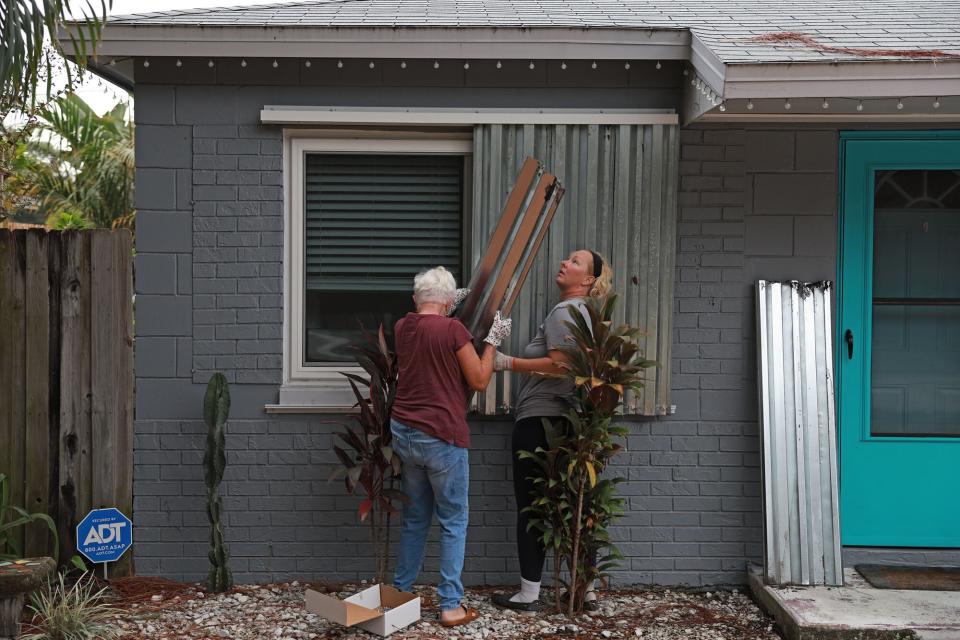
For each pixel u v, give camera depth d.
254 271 4.91
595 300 4.53
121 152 10.51
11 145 7.28
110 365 4.89
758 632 4.35
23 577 4.00
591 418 4.33
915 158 4.96
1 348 4.84
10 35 4.19
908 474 5.00
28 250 4.85
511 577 4.97
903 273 5.05
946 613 4.24
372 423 4.39
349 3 5.48
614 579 4.99
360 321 4.88
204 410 4.68
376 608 4.39
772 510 4.72
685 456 4.97
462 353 4.16
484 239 4.87
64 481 4.89
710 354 4.96
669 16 5.14
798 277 4.96
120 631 4.24
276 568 4.95
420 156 5.04
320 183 5.03
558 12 5.23
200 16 4.79
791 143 4.93
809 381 4.83
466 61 4.84
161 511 4.93
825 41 4.36
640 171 4.86
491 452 4.95
